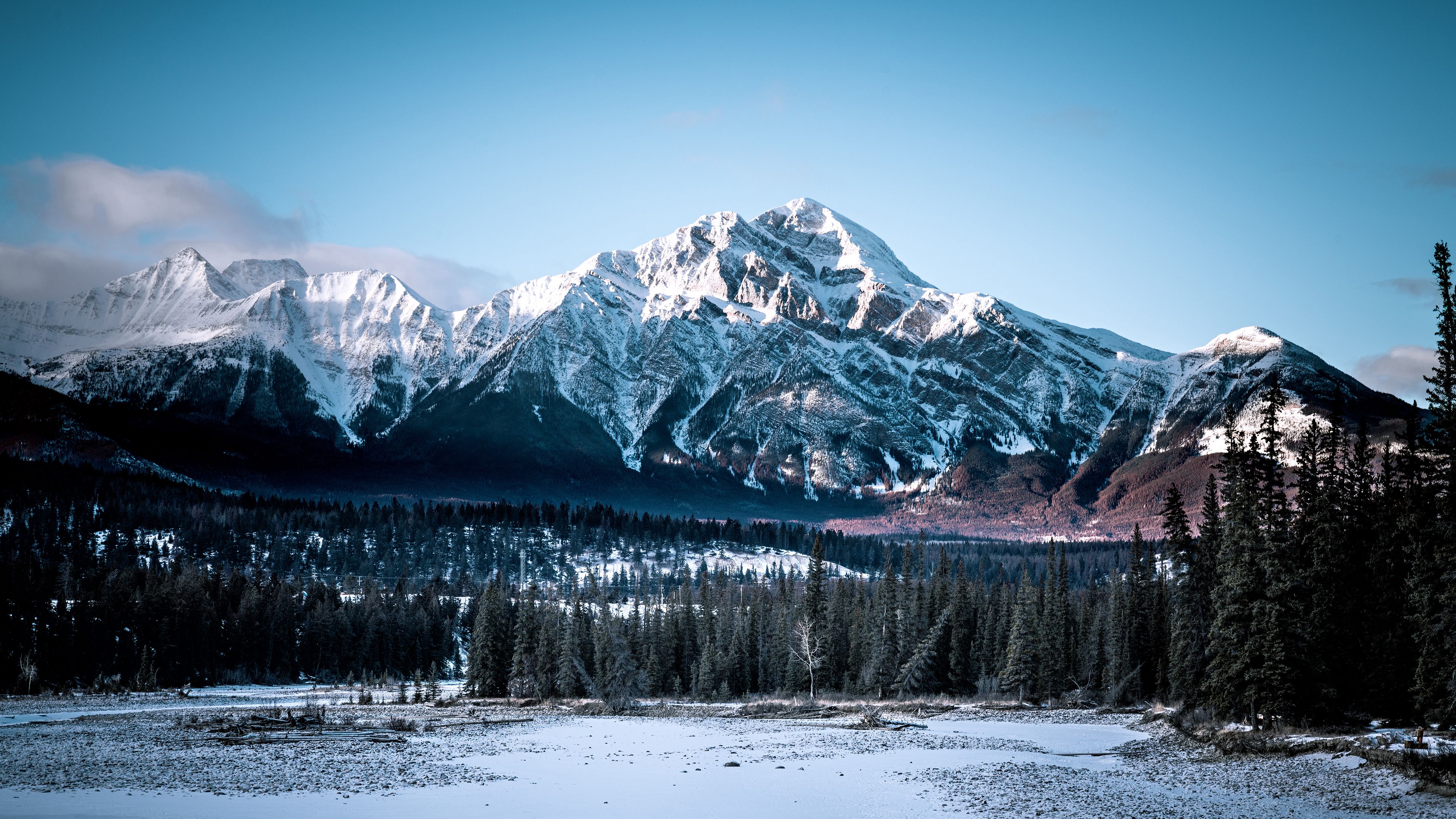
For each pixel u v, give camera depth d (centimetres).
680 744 8344
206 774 6388
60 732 8988
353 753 7494
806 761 7200
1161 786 5950
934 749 7969
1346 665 7706
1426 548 6462
